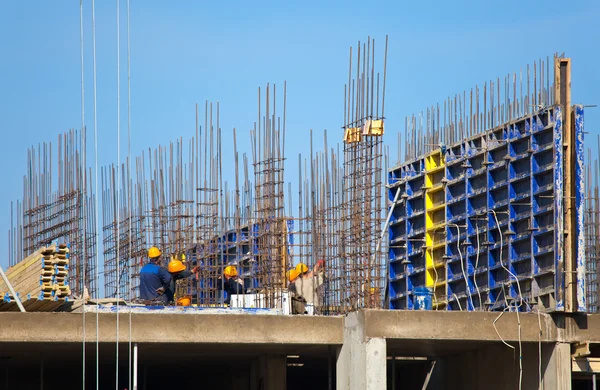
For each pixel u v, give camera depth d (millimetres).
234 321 61406
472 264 67375
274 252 70000
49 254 61938
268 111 69562
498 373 66688
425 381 78375
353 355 61531
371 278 67812
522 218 63094
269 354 70000
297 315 62344
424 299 66062
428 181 71812
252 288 70812
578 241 60125
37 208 77000
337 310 70000
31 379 86812
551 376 61125
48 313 59125
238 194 71688
